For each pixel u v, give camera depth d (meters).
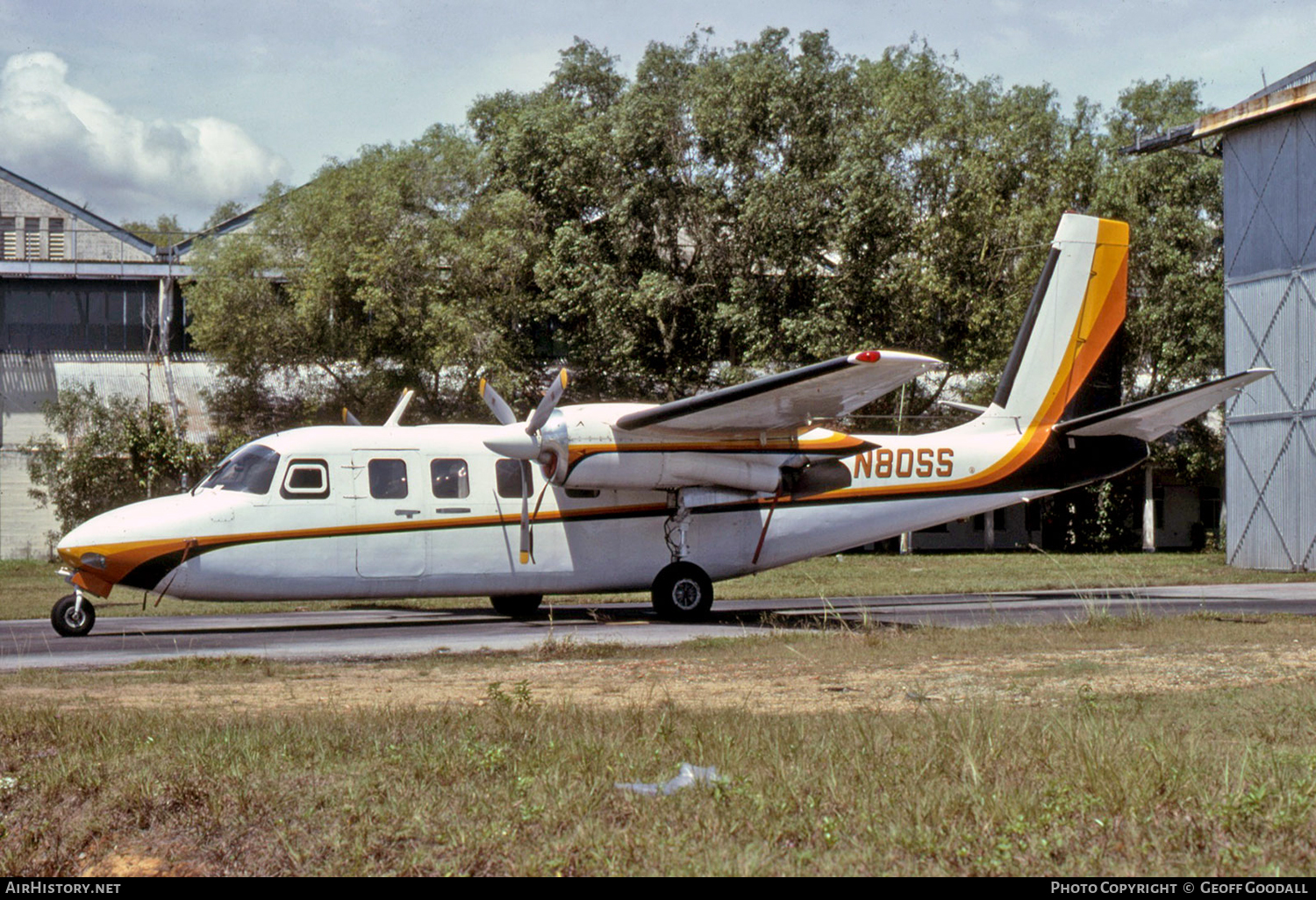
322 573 14.40
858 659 10.61
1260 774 5.37
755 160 33.59
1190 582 23.59
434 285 31.59
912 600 19.03
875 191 32.53
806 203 32.38
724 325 33.00
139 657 11.72
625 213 33.12
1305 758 5.73
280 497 14.29
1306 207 27.28
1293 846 4.44
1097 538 41.72
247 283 32.19
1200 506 46.06
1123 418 16.30
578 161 34.34
